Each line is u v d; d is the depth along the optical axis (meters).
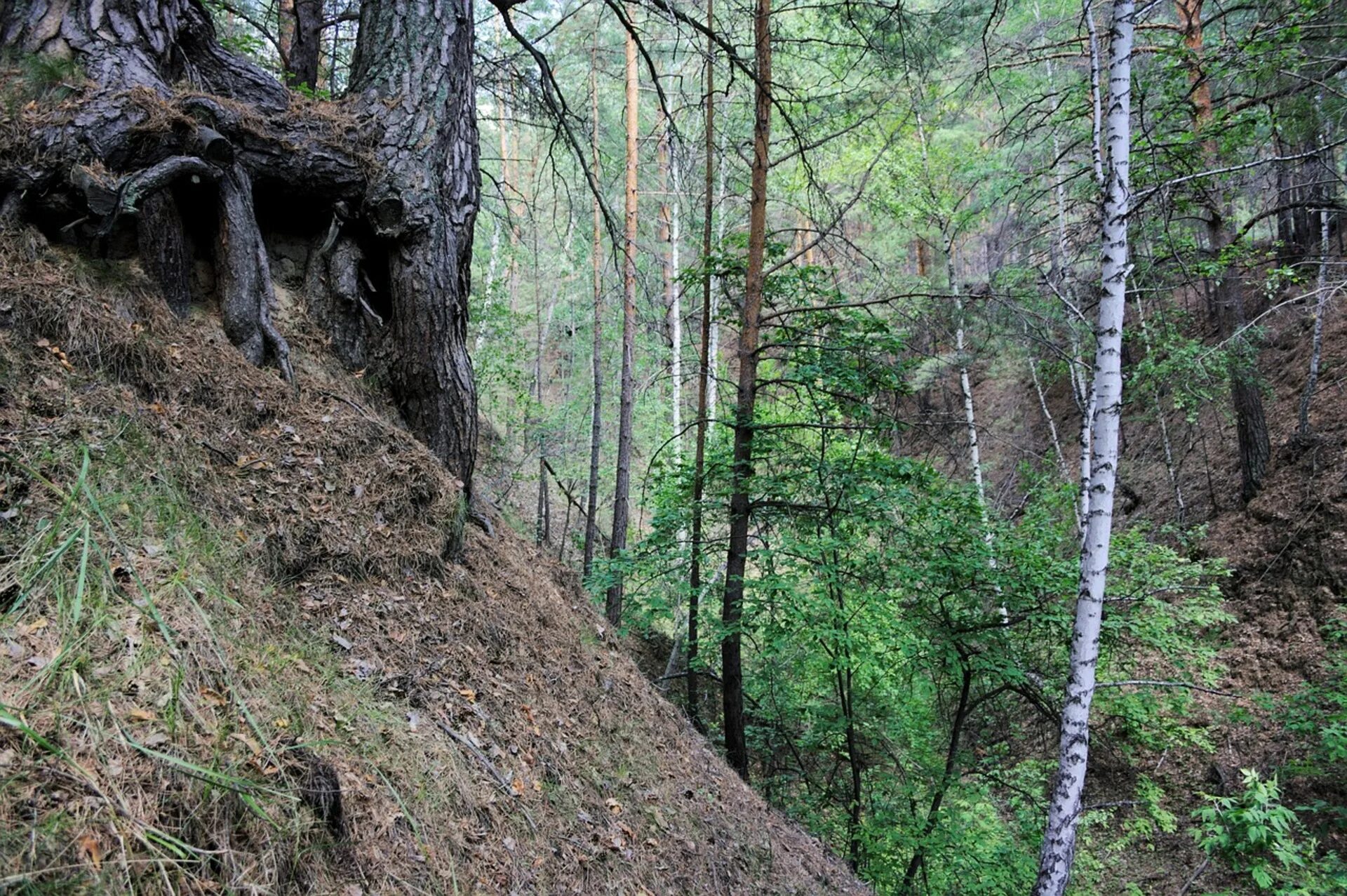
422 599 3.62
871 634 7.86
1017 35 12.43
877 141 13.70
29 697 1.78
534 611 4.71
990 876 7.73
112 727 1.84
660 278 15.34
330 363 4.21
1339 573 10.48
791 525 8.39
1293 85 8.75
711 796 5.07
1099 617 5.77
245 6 8.70
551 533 15.27
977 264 19.31
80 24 3.43
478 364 14.12
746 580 7.90
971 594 8.21
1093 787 10.21
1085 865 9.05
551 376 23.52
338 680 2.78
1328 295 6.93
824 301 9.36
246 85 4.12
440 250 4.46
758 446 8.10
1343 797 8.27
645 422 18.62
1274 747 9.15
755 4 8.43
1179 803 9.45
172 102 3.53
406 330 4.43
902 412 9.56
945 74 11.00
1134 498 15.81
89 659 1.97
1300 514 11.50
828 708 9.40
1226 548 12.38
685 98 9.02
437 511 3.99
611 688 5.01
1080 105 8.16
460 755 3.01
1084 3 6.17
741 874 4.46
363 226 4.43
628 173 11.73
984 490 14.41
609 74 12.70
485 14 10.94
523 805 3.14
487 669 3.72
